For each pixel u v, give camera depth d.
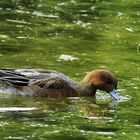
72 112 16.39
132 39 23.86
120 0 29.92
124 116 16.17
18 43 22.28
